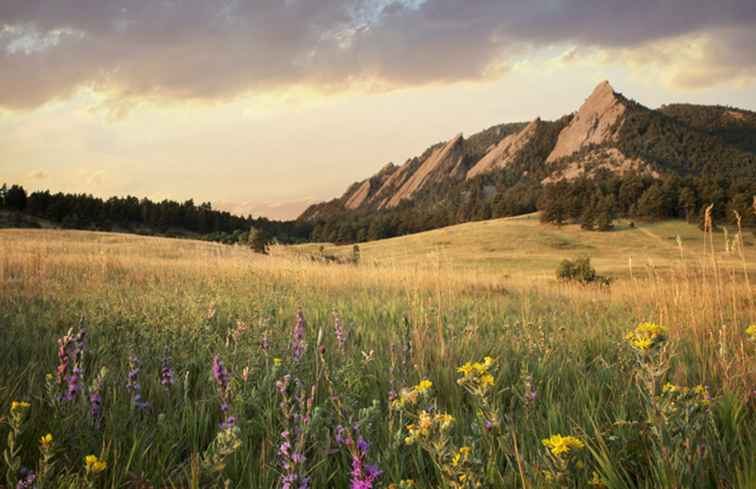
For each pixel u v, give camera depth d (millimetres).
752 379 3010
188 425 2705
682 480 1763
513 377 3703
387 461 2186
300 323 3672
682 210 110062
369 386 3422
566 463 1601
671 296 5441
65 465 2129
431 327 5199
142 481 2121
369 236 185000
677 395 1812
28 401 2729
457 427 2635
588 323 6414
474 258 78812
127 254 18953
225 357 3770
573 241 99812
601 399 2959
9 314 5387
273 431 2514
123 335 4699
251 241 32969
